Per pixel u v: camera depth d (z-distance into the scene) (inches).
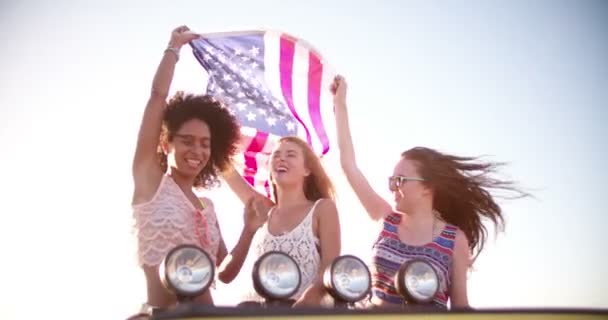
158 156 223.9
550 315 163.2
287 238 206.8
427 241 212.4
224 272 219.9
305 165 223.3
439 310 152.1
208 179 237.1
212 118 233.6
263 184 245.9
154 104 221.5
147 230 208.8
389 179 226.5
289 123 255.4
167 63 226.5
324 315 140.6
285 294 157.8
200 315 131.2
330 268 164.4
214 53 251.1
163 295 202.7
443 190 225.8
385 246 214.7
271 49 258.7
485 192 235.9
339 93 259.4
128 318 190.9
